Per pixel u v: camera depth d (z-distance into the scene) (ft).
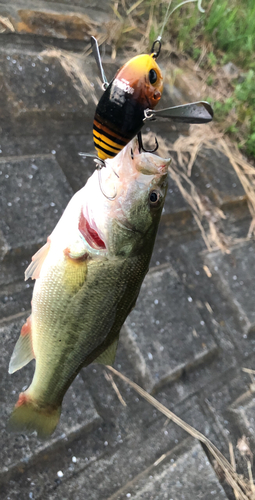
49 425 1.37
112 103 0.78
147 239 1.20
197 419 2.22
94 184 1.18
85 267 1.16
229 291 2.73
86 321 1.21
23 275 2.01
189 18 3.56
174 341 2.29
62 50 2.68
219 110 3.47
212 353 2.44
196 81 3.51
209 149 3.24
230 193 3.13
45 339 1.25
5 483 1.62
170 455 2.02
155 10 3.43
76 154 2.50
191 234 2.85
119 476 1.86
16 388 1.73
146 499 1.83
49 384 1.31
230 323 2.66
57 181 2.25
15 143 2.26
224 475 2.13
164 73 3.34
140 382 2.13
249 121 3.66
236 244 3.01
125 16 3.23
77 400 1.86
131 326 2.19
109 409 1.99
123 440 1.96
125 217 1.15
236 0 4.13
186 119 0.77
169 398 2.19
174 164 2.98
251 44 3.95
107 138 0.82
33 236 2.03
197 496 1.91
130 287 1.22
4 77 2.30
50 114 2.43
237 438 2.28
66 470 1.76
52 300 1.21
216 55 3.90
